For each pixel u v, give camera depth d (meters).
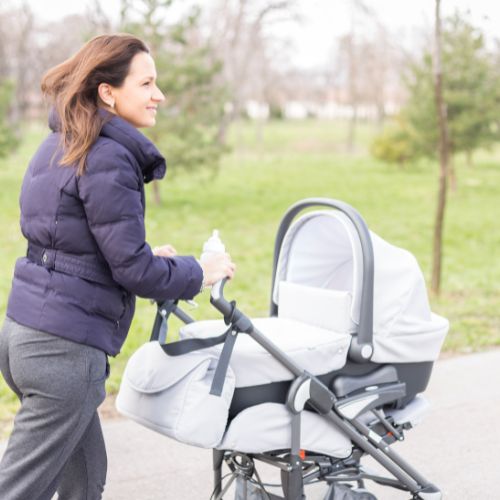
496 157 32.84
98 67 2.13
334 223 2.74
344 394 2.51
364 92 53.84
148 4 13.54
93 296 2.11
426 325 2.66
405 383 2.68
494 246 12.03
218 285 2.22
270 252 11.15
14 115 31.94
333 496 2.66
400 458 2.64
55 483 2.23
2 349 2.17
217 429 2.25
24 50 34.50
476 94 17.38
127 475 3.45
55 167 2.10
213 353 2.36
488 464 3.55
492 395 4.56
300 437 2.45
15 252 10.72
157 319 2.46
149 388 2.29
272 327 2.64
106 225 2.03
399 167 27.12
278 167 27.48
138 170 2.11
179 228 13.41
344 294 2.55
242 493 2.78
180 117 14.34
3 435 3.93
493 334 6.13
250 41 34.28
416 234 13.21
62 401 2.09
